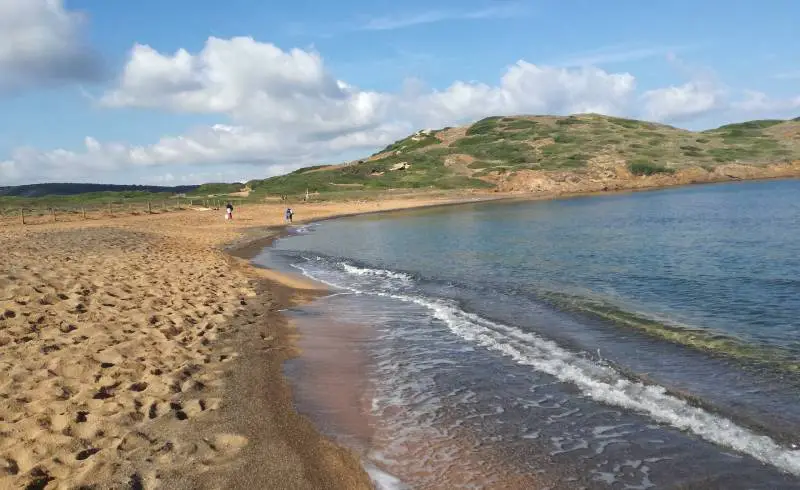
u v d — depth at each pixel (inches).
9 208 1765.5
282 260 929.5
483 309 533.3
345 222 1820.9
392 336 439.2
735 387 317.7
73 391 269.0
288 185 3356.3
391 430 268.4
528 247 1015.0
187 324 415.5
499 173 3405.5
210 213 1937.7
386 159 4276.6
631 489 215.5
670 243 984.9
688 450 244.8
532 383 331.0
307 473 217.0
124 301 450.6
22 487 182.1
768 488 213.0
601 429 267.9
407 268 821.2
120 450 218.7
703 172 3250.5
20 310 384.8
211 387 300.7
